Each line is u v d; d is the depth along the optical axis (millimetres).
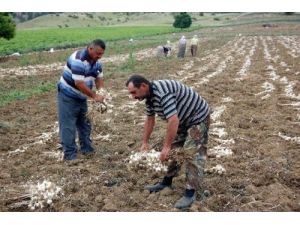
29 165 7570
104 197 6246
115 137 9055
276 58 23844
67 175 7000
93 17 115625
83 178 6875
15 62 24391
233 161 7645
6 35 29047
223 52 29031
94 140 8906
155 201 6117
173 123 5355
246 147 8320
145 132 5941
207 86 15062
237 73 18188
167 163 6570
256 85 15227
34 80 17688
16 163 7746
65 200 6102
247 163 7480
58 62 24578
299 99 12672
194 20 104938
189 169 5766
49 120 10781
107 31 64375
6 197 6227
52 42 41656
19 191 6363
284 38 43094
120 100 12930
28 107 12266
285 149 8273
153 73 18812
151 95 5480
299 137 8883
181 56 25328
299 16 91500
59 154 7898
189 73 18609
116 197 6176
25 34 54406
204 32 61938
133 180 6805
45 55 28594
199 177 5793
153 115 5824
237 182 6664
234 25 79188
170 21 111375
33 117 11094
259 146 8445
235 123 10070
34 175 7086
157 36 54469
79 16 113938
